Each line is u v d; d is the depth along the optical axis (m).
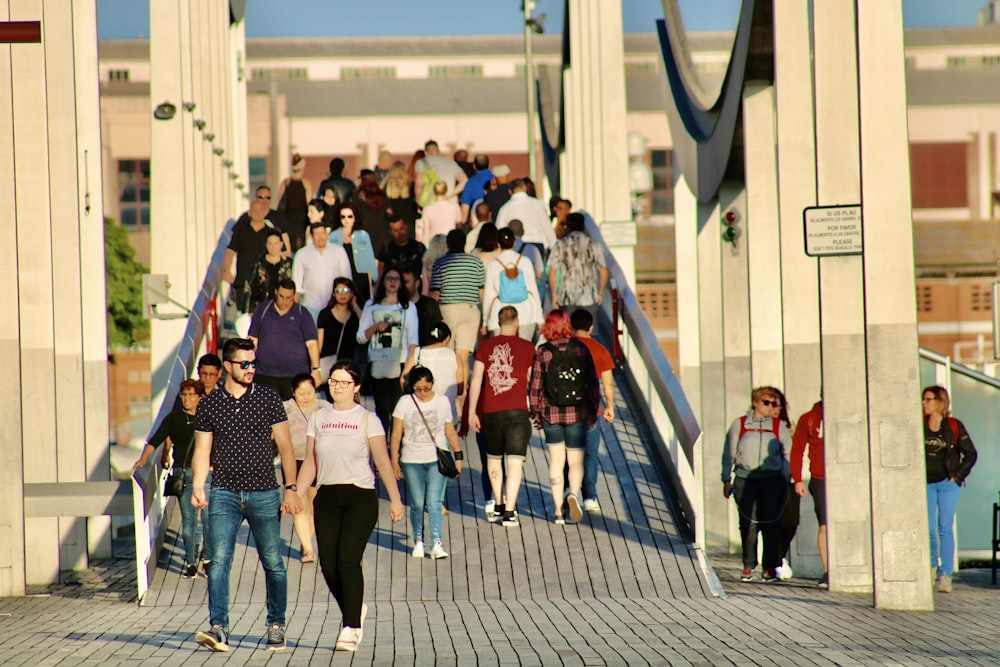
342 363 36.41
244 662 33.28
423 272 72.75
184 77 85.62
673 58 93.56
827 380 50.75
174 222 81.75
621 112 98.38
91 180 61.06
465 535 52.50
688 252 93.38
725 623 40.66
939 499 53.19
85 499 51.12
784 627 40.06
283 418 36.22
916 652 35.25
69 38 58.69
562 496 54.25
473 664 32.62
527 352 53.22
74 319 58.50
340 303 60.44
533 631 38.78
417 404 50.41
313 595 47.03
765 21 63.97
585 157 113.94
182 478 47.00
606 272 67.75
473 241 73.19
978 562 66.81
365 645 36.31
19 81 55.06
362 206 75.06
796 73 56.88
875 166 46.25
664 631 38.75
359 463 36.06
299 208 87.25
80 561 58.56
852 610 45.12
